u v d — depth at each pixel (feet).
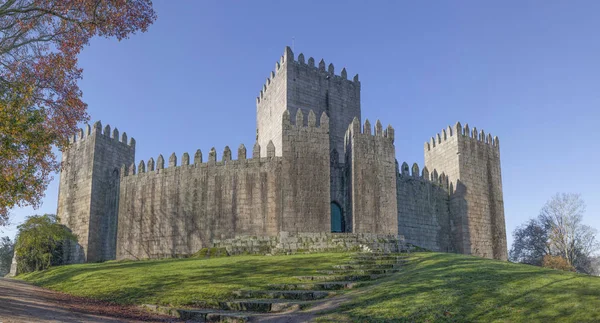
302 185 129.59
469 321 45.50
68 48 80.84
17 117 62.85
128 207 155.12
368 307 52.90
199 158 141.90
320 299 61.82
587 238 226.99
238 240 121.70
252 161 134.82
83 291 83.41
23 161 67.41
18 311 56.90
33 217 166.40
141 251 146.72
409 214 154.51
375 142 138.41
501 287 54.08
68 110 83.97
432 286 57.93
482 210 168.76
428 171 170.19
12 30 79.20
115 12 78.59
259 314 57.11
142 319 57.72
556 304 46.24
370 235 117.70
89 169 169.89
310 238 115.24
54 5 75.92
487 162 174.70
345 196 138.92
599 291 48.47
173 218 141.79
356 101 180.24
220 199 135.54
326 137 134.92
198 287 73.31
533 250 250.57
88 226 163.94
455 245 164.25
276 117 173.78
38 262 168.76
